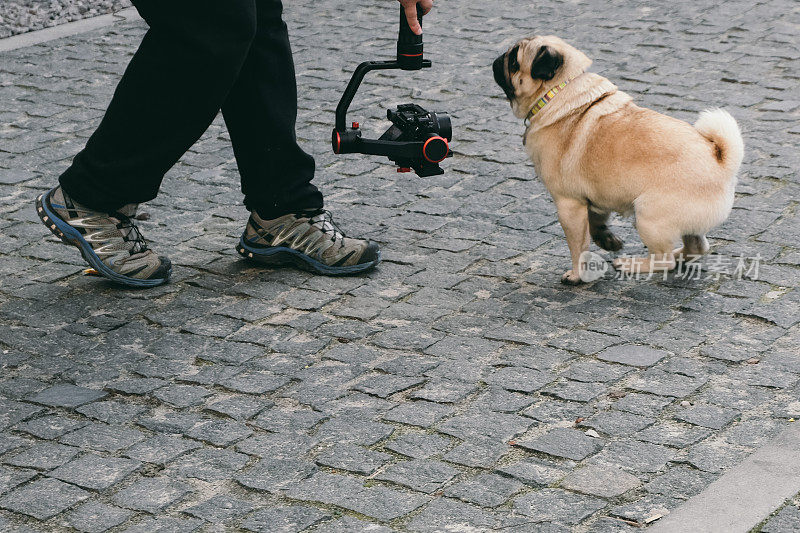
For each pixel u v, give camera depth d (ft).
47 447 11.22
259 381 12.55
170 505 10.14
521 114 15.01
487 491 10.16
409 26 14.43
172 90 13.75
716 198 13.78
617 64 24.80
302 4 31.35
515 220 17.28
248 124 15.11
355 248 15.44
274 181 15.34
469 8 30.22
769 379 12.07
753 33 26.71
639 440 10.93
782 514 9.50
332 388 12.33
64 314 14.46
